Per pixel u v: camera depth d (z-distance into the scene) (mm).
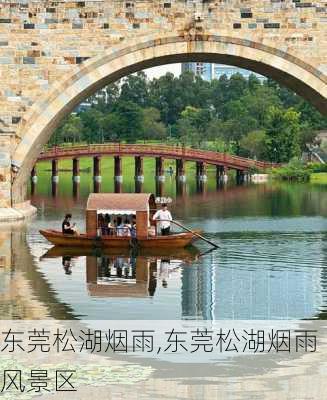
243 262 44094
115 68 58500
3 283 38031
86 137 179250
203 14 57781
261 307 33531
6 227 59094
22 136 59094
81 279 39125
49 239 49281
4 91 58875
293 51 57750
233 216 69438
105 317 31703
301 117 167125
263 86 198375
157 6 57938
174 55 58938
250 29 57781
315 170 134875
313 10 57562
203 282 38500
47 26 58469
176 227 60719
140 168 126062
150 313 32469
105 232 49906
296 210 75000
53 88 58625
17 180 61031
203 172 129875
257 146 146750
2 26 58562
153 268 42281
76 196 94562
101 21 58156
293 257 45688
